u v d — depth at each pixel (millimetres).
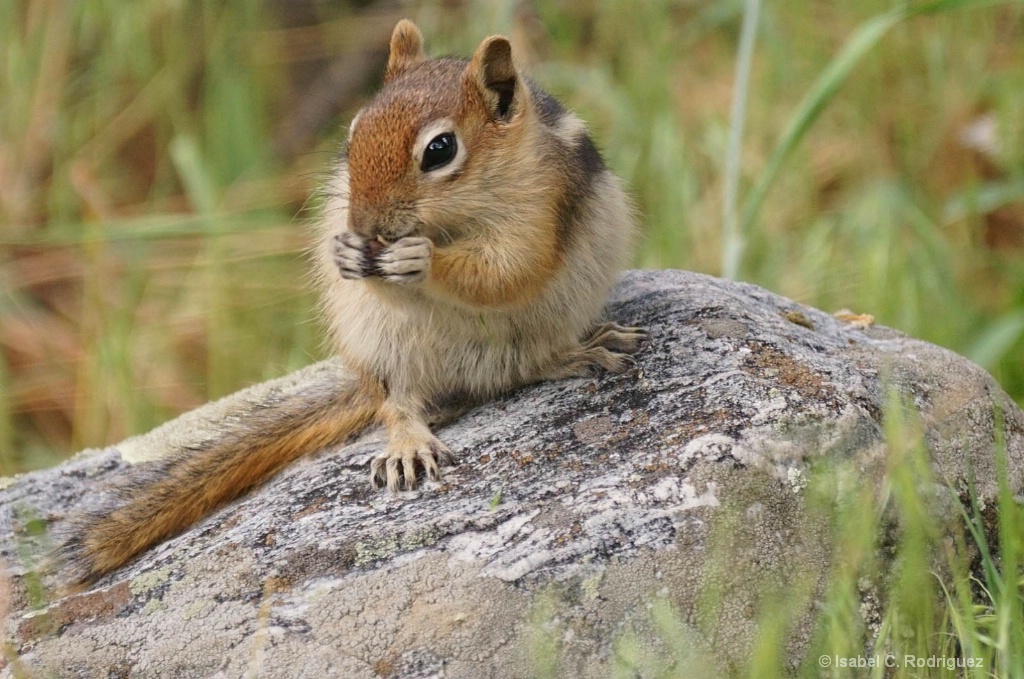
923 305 15891
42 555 9594
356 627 7945
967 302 16375
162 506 9766
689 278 11211
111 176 20875
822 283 16688
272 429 10102
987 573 8602
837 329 10750
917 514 8102
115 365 16844
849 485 8625
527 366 9977
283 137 21922
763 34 18938
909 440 9086
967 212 16922
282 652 7910
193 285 18469
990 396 9844
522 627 7836
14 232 19656
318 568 8352
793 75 19438
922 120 18875
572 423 9250
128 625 8320
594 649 7797
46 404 17812
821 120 19359
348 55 22766
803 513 8500
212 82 21359
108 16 21766
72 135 21156
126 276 18812
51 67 21625
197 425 11227
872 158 18734
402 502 8805
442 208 9359
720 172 18672
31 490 10578
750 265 17406
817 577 8336
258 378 17125
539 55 20938
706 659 7863
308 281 11234
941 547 8852
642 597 7945
